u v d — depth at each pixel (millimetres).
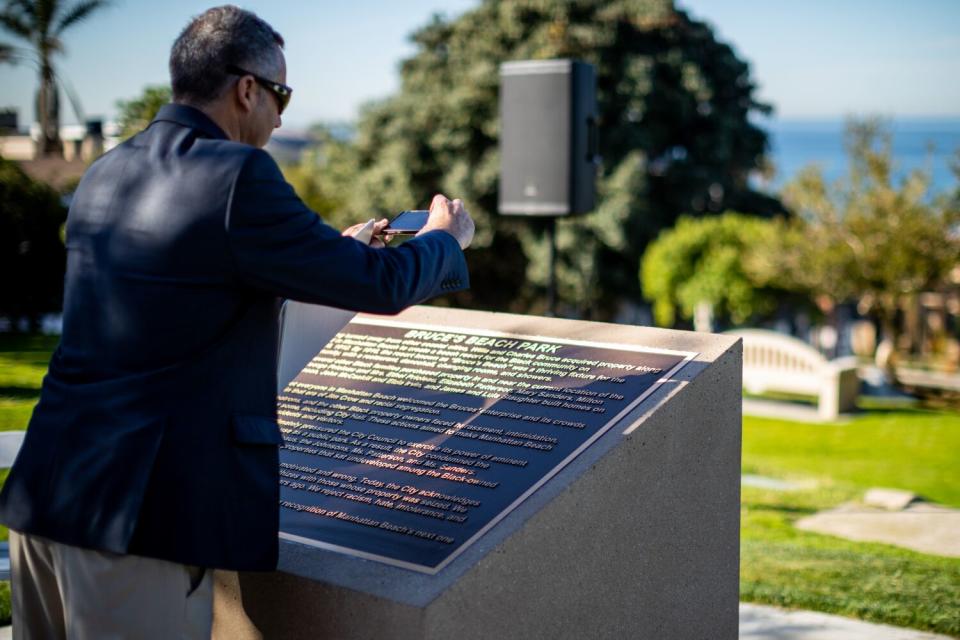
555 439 2564
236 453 1959
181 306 1911
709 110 23328
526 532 2295
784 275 15430
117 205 1975
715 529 2859
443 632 2141
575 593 2439
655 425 2596
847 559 4945
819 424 11297
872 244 14352
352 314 2834
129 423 1902
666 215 23266
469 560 2209
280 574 2303
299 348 2924
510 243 22953
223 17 2078
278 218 1902
